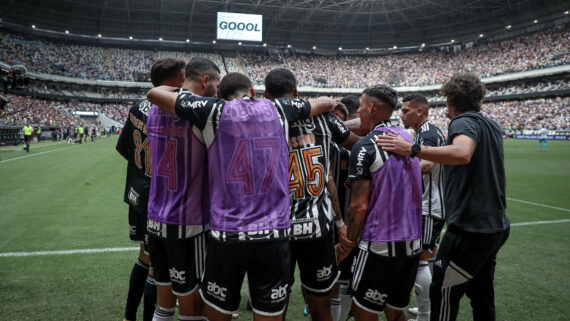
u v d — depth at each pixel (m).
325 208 2.09
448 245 2.29
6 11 45.00
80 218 6.10
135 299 2.63
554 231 5.59
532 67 44.16
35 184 9.52
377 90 2.25
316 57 59.75
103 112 48.62
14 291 3.32
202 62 2.27
